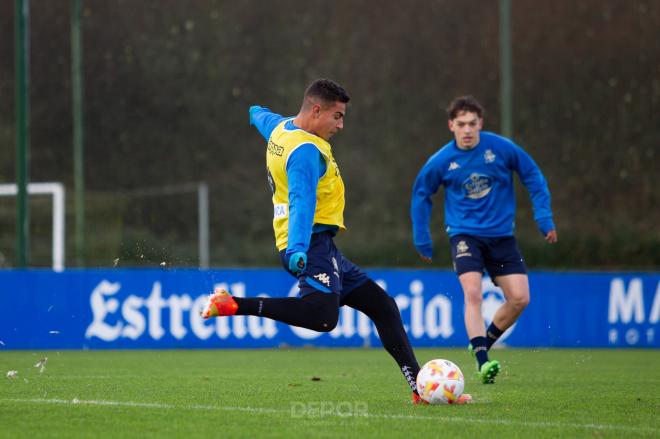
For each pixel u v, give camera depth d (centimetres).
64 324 4581
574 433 1648
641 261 7775
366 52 8856
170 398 2183
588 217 8200
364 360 3812
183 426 1683
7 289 4528
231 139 8612
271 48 8838
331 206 1892
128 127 8338
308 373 3070
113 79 8319
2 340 4516
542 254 7744
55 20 8188
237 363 3600
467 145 2691
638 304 5141
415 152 8644
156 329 4666
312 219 1772
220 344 4741
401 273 4856
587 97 8481
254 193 8494
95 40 8300
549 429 1691
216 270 4734
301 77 8831
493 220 2706
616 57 8562
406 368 2044
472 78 8681
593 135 8419
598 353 4575
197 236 8031
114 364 3500
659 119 8412
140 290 4659
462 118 2688
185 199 8062
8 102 8306
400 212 8400
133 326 4641
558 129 8444
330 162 1869
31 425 1688
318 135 1891
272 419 1789
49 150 8100
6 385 2519
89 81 8275
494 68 8656
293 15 8912
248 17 8825
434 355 4216
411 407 1998
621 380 2888
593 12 8650
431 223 7731
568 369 3428
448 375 2042
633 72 8525
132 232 7738
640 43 8569
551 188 8312
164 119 8450
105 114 8294
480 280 2641
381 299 2009
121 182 8250
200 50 8656
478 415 1872
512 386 2606
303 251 1748
